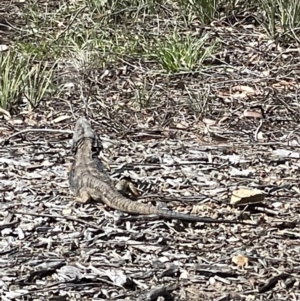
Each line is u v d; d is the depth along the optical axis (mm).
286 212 5652
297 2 9969
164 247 5098
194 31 9953
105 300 4500
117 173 6234
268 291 4656
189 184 6098
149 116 7727
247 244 5176
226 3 10414
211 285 4707
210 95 8227
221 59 9195
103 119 7621
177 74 8648
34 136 7176
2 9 10961
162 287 4598
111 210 5535
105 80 8586
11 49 9133
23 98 8070
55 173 6258
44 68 8469
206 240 5211
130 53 9141
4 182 6047
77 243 5125
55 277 4746
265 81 8625
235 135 7340
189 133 7371
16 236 5207
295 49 9469
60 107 7938
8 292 4566
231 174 6344
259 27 10133
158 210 5375
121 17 10273
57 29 10117
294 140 7230
